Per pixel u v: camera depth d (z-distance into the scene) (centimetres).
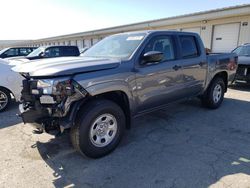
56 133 317
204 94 534
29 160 327
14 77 574
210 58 514
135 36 406
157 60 357
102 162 320
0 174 293
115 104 341
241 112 531
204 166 303
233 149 349
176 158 326
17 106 614
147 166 307
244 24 1489
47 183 275
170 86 420
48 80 291
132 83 352
